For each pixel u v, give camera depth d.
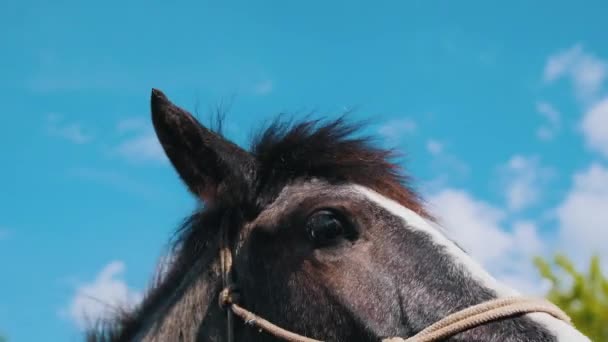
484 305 1.59
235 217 1.78
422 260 1.65
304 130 1.82
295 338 1.66
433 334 1.59
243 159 1.78
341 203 1.72
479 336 1.58
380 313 1.63
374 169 1.78
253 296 1.72
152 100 1.71
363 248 1.69
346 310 1.65
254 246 1.73
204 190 1.77
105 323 1.91
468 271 1.64
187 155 1.74
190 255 1.84
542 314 1.59
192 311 1.78
